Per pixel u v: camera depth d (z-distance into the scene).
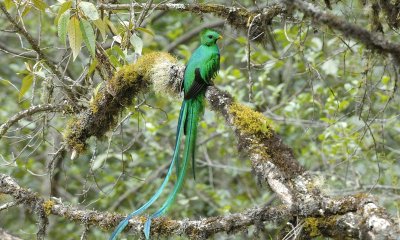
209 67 7.75
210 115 11.76
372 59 6.74
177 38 13.85
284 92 12.70
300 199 5.70
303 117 12.35
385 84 9.46
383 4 6.59
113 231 6.95
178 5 8.15
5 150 12.44
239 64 14.26
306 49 11.57
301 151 12.84
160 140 13.80
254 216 5.93
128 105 7.92
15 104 13.34
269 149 6.34
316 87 12.03
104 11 8.63
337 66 10.70
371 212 5.09
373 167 10.90
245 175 14.03
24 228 11.36
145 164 13.74
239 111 6.79
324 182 6.07
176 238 7.48
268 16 7.36
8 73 14.66
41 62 7.89
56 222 13.63
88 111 7.88
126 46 8.09
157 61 7.84
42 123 8.75
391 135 12.05
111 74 8.16
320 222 5.46
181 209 12.73
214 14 8.07
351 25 5.54
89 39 7.02
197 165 13.67
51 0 13.02
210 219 6.22
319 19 5.61
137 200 12.92
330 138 12.07
